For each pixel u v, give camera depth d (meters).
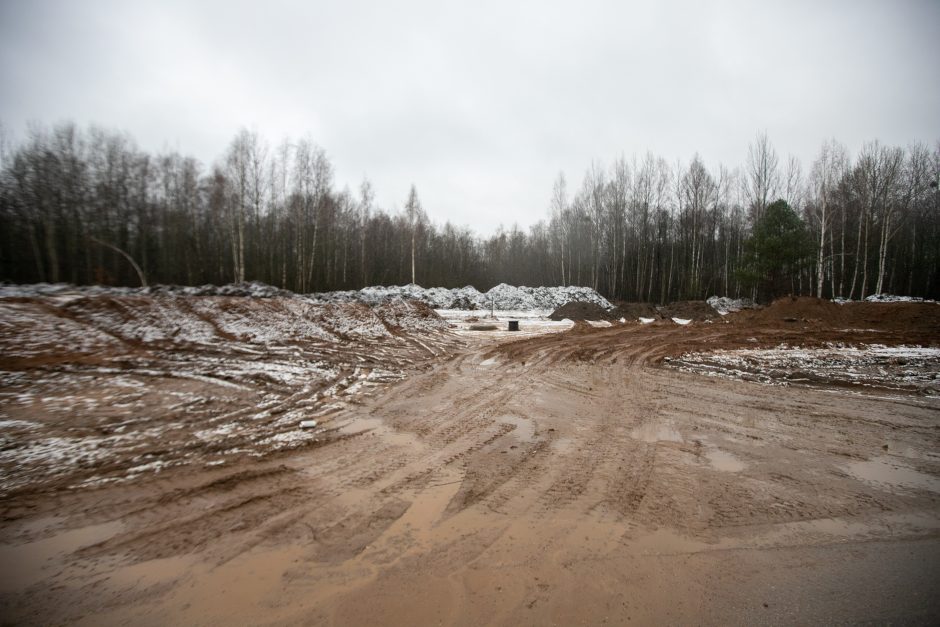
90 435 5.50
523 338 17.02
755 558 3.13
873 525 3.62
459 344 15.02
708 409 7.25
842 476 4.61
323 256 38.62
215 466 4.66
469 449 5.30
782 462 4.98
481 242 68.19
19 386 7.49
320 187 36.38
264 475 4.46
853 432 6.09
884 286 39.12
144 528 3.42
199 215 34.91
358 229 45.12
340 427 6.10
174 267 33.50
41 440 5.27
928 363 11.48
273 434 5.73
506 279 58.47
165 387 7.92
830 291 40.72
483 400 7.72
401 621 2.45
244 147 31.30
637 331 19.77
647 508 3.86
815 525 3.61
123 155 32.66
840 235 36.91
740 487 4.31
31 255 28.94
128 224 32.50
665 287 43.50
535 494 4.12
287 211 35.75
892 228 34.41
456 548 3.20
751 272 32.38
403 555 3.10
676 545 3.28
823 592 2.76
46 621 2.42
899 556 3.18
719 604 2.63
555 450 5.30
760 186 38.78
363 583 2.78
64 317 11.12
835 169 34.81
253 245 36.25
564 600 2.64
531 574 2.90
